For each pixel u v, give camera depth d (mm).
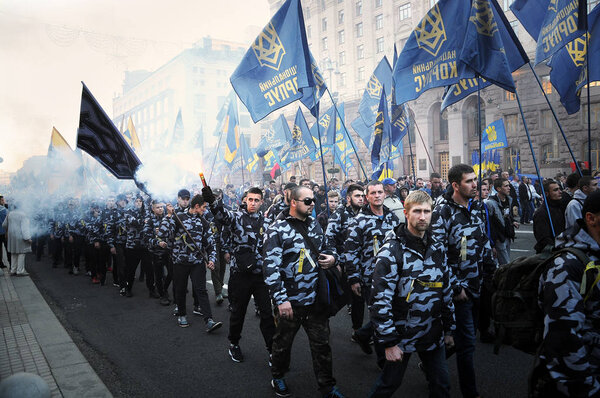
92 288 9055
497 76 5430
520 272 2289
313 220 3947
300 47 6566
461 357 3514
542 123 30391
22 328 5945
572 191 6086
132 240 8055
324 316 3719
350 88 48438
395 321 2961
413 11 41219
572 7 5484
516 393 3729
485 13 5508
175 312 6777
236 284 4766
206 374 4461
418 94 6398
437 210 3777
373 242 4672
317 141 16766
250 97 6895
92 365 4777
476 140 35156
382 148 9086
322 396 3727
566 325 1911
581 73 6277
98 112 5582
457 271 3719
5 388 2330
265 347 5211
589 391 1883
